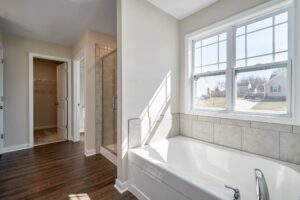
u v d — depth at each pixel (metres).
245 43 1.99
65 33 3.20
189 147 2.30
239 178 1.78
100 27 2.94
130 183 1.92
